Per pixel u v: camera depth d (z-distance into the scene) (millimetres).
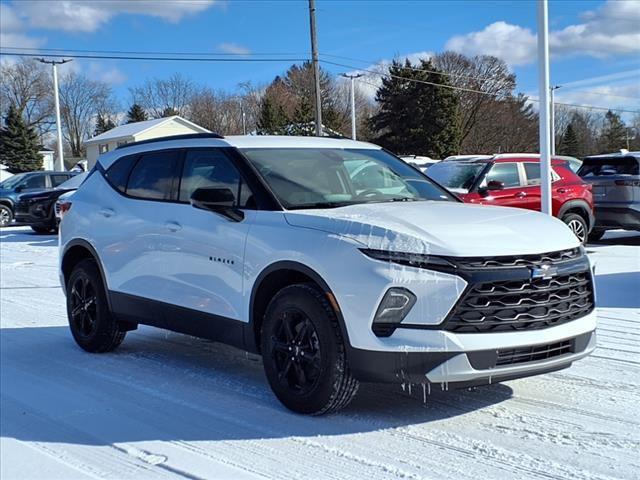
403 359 3822
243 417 4414
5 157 61688
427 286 3805
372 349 3895
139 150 6047
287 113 73125
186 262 5105
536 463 3613
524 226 4301
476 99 69312
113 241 5848
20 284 10500
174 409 4609
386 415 4379
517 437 3979
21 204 18609
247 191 4848
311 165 5168
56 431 4254
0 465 3766
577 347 4164
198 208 5113
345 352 4062
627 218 12227
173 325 5328
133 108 75625
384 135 59969
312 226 4316
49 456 3873
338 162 5340
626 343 5945
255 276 4543
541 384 4926
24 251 15227
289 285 4449
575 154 80938
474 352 3781
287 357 4383
